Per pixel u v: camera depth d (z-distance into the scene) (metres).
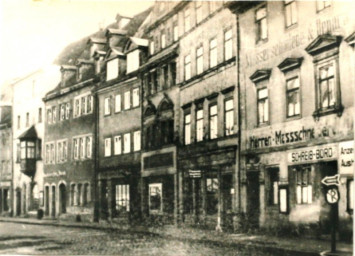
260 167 23.41
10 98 37.97
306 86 21.73
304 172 21.62
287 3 22.66
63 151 34.91
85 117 33.66
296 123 22.05
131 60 31.06
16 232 30.92
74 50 34.28
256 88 23.86
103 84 32.81
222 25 25.66
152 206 28.91
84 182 33.31
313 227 21.08
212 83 26.11
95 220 32.12
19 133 37.44
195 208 26.48
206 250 23.33
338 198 20.34
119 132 31.58
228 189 24.92
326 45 21.08
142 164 29.92
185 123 27.72
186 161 27.30
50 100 35.88
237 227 24.11
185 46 27.86
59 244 27.25
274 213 22.67
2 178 37.84
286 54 22.56
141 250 24.86
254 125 23.84
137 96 30.66
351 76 20.31
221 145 25.39
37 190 36.25
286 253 20.48
